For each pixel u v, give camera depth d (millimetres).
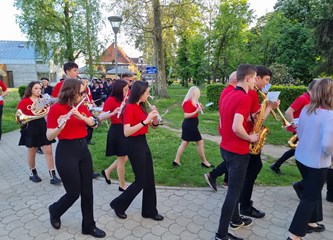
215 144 7094
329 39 16688
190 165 5273
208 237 3068
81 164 2982
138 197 4047
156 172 4855
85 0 22312
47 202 3893
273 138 7875
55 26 22281
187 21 19469
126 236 3061
